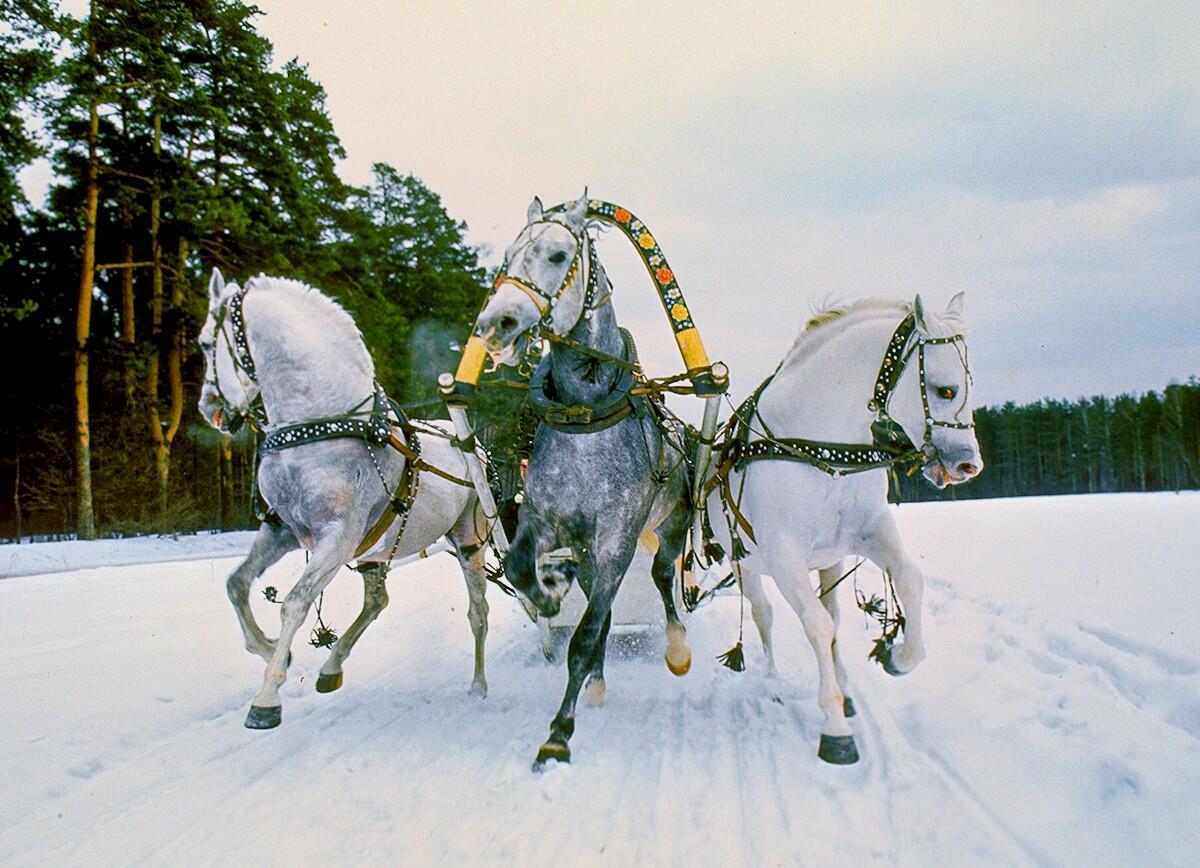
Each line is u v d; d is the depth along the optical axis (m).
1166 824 3.27
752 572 6.36
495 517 6.14
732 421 5.65
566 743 4.70
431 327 37.16
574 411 5.05
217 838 3.74
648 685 6.53
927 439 4.61
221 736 5.25
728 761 4.59
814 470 4.82
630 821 3.81
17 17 18.45
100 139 24.22
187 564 17.47
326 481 5.58
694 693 6.22
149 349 26.31
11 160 19.39
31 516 32.16
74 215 24.94
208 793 4.28
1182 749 3.90
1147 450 68.62
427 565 16.73
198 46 25.31
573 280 4.95
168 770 4.61
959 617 7.88
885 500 5.14
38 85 18.81
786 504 4.85
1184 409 62.44
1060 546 12.45
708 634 8.65
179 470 30.55
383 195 41.00
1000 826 3.54
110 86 22.59
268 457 5.70
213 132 26.41
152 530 26.83
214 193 24.39
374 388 6.13
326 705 6.10
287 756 4.88
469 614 6.83
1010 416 79.75
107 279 30.39
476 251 42.25
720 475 5.52
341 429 5.67
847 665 6.83
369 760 4.77
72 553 20.59
